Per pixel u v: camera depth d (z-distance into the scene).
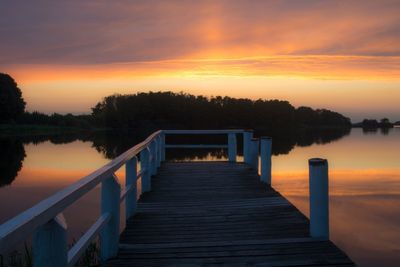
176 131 11.91
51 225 2.40
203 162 12.06
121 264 4.00
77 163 26.44
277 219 5.72
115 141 44.28
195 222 5.63
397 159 28.39
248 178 9.21
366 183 17.77
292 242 4.61
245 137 11.77
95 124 75.88
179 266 3.94
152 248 4.45
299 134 50.47
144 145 6.52
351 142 47.88
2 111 68.75
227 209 6.34
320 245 4.50
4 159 28.81
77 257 2.85
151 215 6.02
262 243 4.58
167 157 20.48
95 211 11.33
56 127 74.75
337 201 13.91
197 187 8.23
